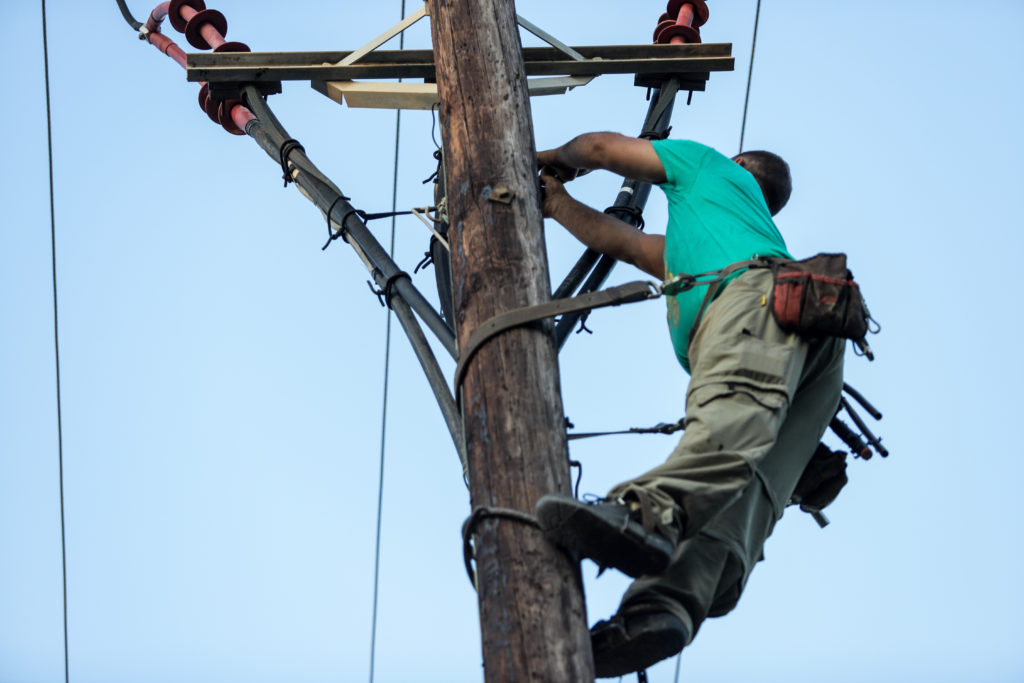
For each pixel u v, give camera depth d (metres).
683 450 6.88
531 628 6.57
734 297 7.38
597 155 8.46
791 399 7.14
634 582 7.16
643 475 6.78
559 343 9.15
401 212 9.91
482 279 7.66
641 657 7.03
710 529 7.26
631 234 9.06
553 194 9.24
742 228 7.82
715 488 6.72
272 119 10.46
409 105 10.41
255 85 10.62
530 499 6.92
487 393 7.27
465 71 8.38
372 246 9.57
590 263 9.39
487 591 6.76
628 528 6.47
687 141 8.29
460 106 8.30
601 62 10.70
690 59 10.79
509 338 7.39
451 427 8.48
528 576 6.68
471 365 7.45
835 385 7.73
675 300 7.81
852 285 7.23
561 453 7.14
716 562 7.20
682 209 8.06
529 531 6.79
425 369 8.89
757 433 6.93
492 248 7.75
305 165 10.13
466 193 8.00
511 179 8.01
